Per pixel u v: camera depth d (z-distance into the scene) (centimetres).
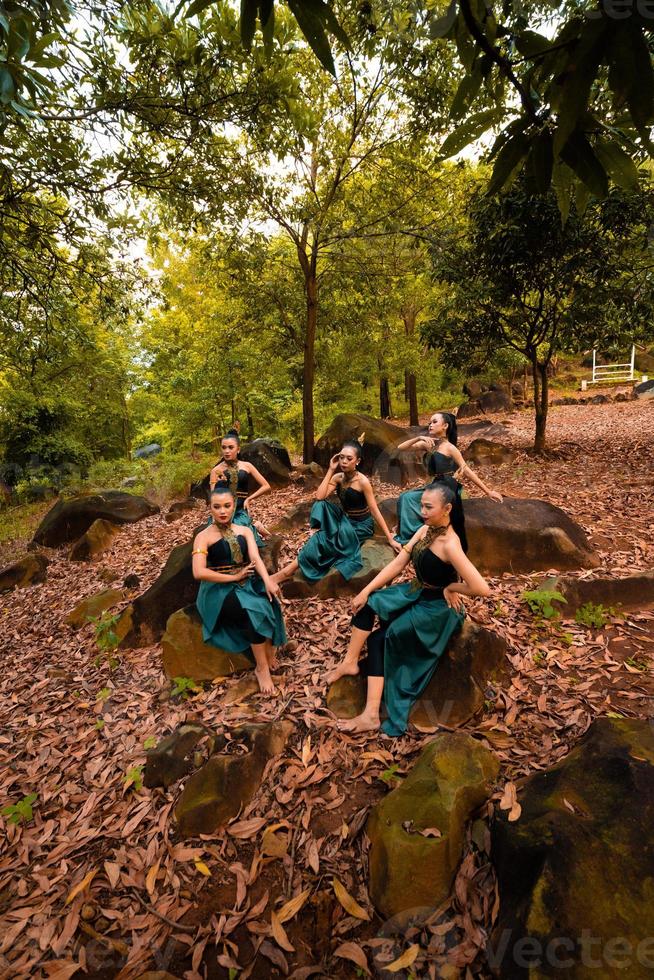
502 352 1167
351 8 641
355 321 1100
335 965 188
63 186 533
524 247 728
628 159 121
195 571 331
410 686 288
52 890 231
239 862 231
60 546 812
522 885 180
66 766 310
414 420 1559
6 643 498
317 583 437
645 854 173
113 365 1512
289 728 296
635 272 734
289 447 1669
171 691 351
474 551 446
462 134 127
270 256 1007
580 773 206
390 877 201
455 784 221
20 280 639
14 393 1403
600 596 377
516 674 314
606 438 1066
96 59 508
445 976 175
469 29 112
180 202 698
